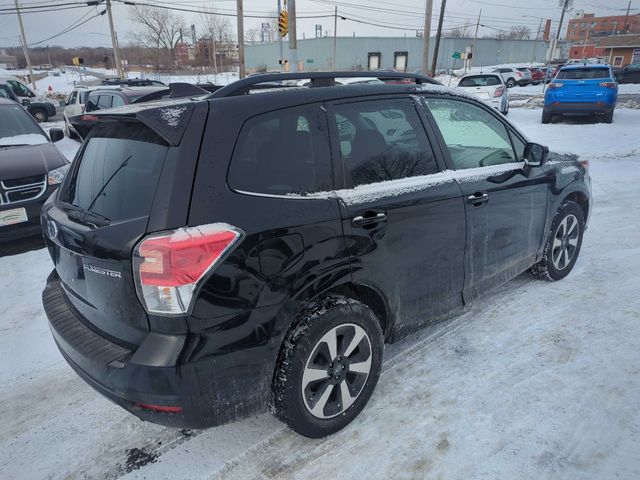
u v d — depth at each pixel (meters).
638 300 3.93
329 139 2.52
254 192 2.20
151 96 3.10
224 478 2.33
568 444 2.45
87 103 12.34
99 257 2.08
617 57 75.56
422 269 2.89
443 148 3.08
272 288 2.17
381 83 2.92
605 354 3.20
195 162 2.07
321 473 2.33
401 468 2.34
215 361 2.05
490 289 3.53
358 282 2.53
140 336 2.08
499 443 2.47
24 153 5.80
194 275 1.95
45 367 3.32
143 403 2.02
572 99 14.45
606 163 9.65
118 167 2.28
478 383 2.95
